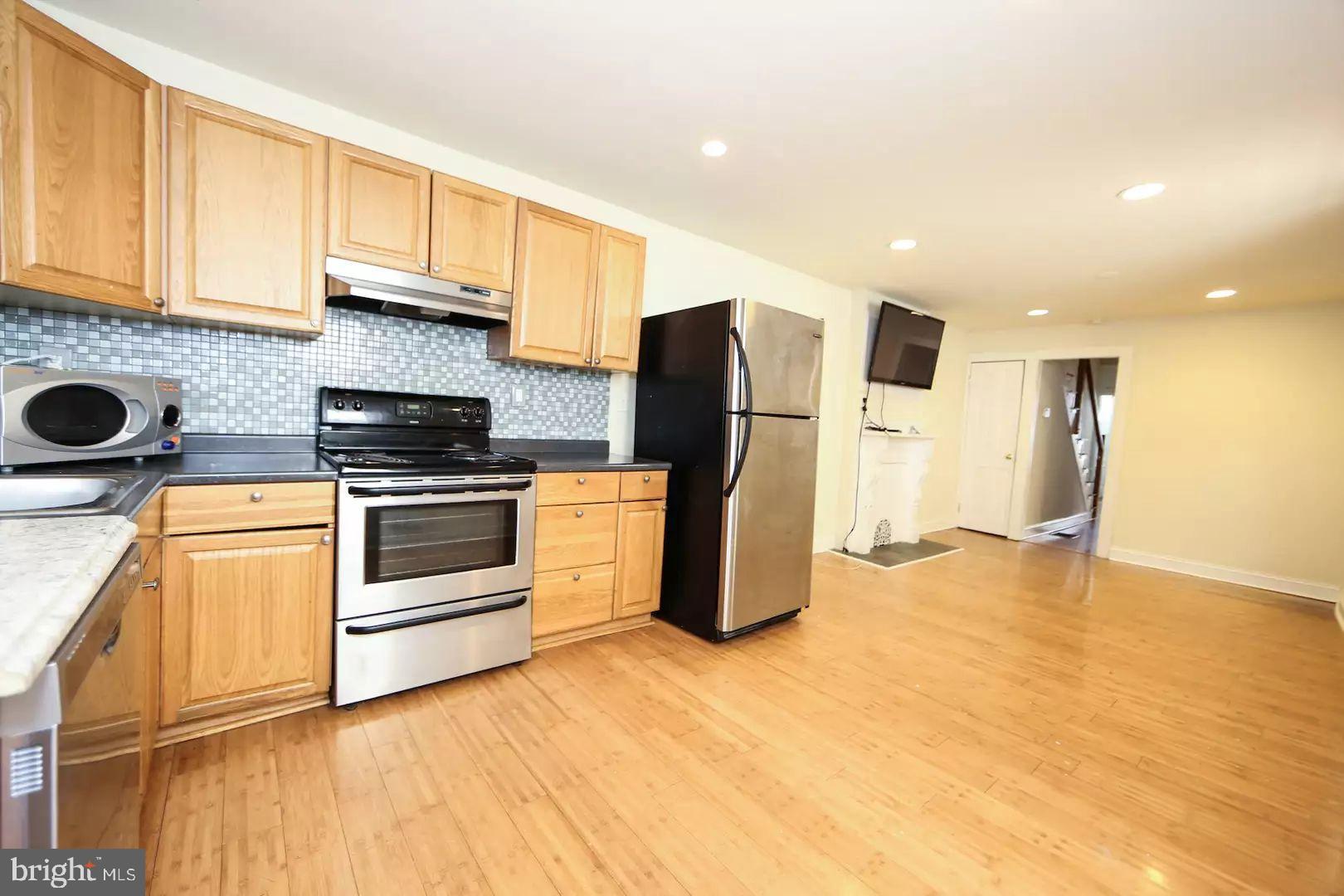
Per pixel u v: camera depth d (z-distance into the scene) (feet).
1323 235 9.17
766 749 6.05
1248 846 4.92
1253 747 6.54
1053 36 5.10
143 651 4.19
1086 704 7.41
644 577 9.04
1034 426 18.67
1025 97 6.09
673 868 4.38
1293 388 13.91
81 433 5.11
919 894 4.25
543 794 5.14
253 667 5.70
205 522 5.32
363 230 6.89
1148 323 16.12
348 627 6.15
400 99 6.89
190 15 5.53
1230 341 14.78
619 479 8.58
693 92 6.41
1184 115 6.23
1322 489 13.52
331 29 5.65
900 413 17.35
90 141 5.06
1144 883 4.47
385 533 6.34
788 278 13.48
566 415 9.89
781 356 9.01
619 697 6.98
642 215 10.41
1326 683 8.38
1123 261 11.18
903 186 8.52
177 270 5.82
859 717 6.82
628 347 9.59
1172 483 15.58
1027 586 13.06
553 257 8.52
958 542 17.78
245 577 5.58
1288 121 6.20
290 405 7.33
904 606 11.13
